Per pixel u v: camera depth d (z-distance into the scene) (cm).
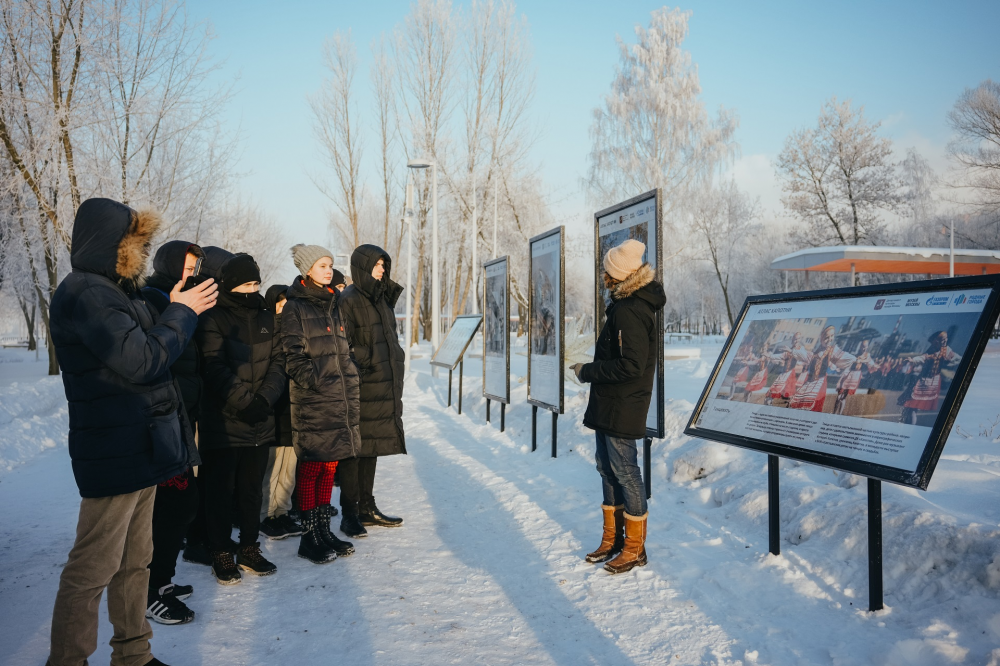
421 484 589
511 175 3291
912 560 311
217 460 355
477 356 2300
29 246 1667
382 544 423
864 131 3803
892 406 288
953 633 258
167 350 240
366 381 457
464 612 316
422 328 5275
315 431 387
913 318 300
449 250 3769
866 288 333
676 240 3391
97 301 229
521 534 437
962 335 273
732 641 275
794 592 317
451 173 3253
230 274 356
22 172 1429
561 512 479
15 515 498
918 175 3781
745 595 319
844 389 316
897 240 4209
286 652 274
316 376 387
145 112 1530
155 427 242
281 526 454
